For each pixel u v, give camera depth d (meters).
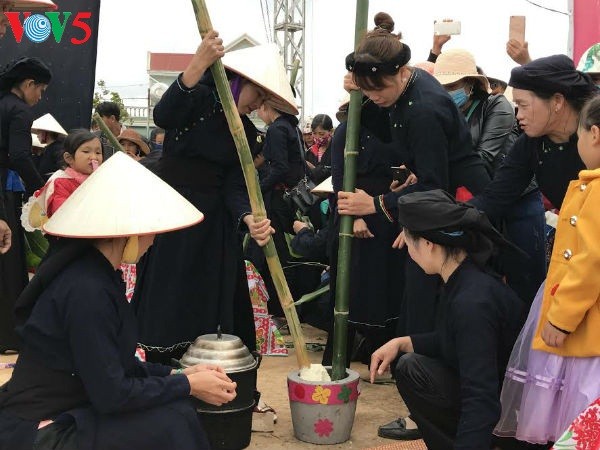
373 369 2.92
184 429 2.29
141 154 6.90
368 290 3.98
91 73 5.89
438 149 3.14
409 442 3.26
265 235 3.25
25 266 4.93
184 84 3.06
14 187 4.79
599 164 2.41
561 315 2.36
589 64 3.97
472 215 2.57
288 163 5.57
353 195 3.33
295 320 3.37
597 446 2.29
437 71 4.10
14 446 2.16
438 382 2.75
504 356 2.74
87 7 5.83
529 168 3.03
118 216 2.22
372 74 3.06
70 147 4.50
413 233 2.65
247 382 3.07
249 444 3.22
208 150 3.26
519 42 4.15
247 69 3.26
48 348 2.17
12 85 4.76
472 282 2.57
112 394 2.14
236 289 3.50
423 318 3.38
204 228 3.29
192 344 3.15
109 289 2.22
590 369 2.42
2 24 3.60
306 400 3.22
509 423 2.75
